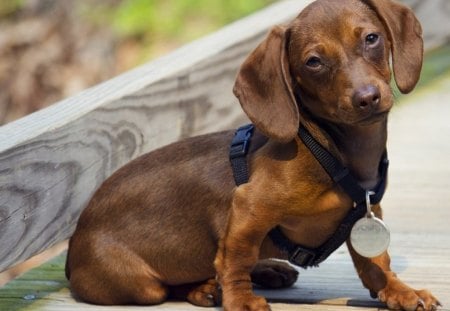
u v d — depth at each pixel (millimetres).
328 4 4027
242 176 4125
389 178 6105
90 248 4359
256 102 3990
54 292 4617
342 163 3969
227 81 6254
